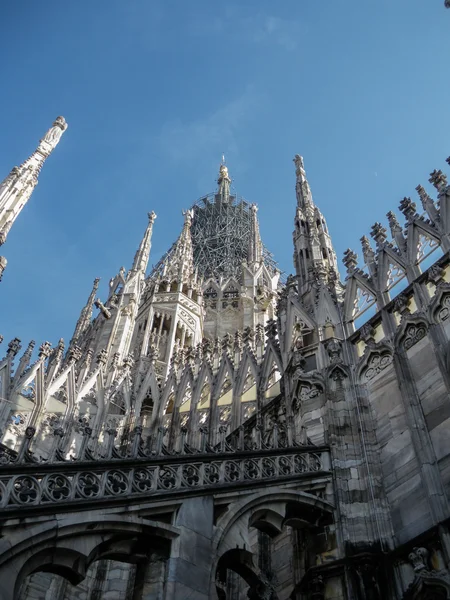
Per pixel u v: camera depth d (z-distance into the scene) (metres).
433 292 17.16
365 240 21.98
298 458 15.19
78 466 11.39
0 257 30.03
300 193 31.08
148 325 41.09
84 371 27.52
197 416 25.42
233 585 17.52
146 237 49.53
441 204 19.16
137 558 11.52
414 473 14.11
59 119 39.47
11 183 33.25
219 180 80.25
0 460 13.72
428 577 11.56
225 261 60.53
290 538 15.95
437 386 14.98
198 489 12.50
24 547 9.85
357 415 16.48
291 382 19.19
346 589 12.77
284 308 23.28
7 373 24.25
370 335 18.14
